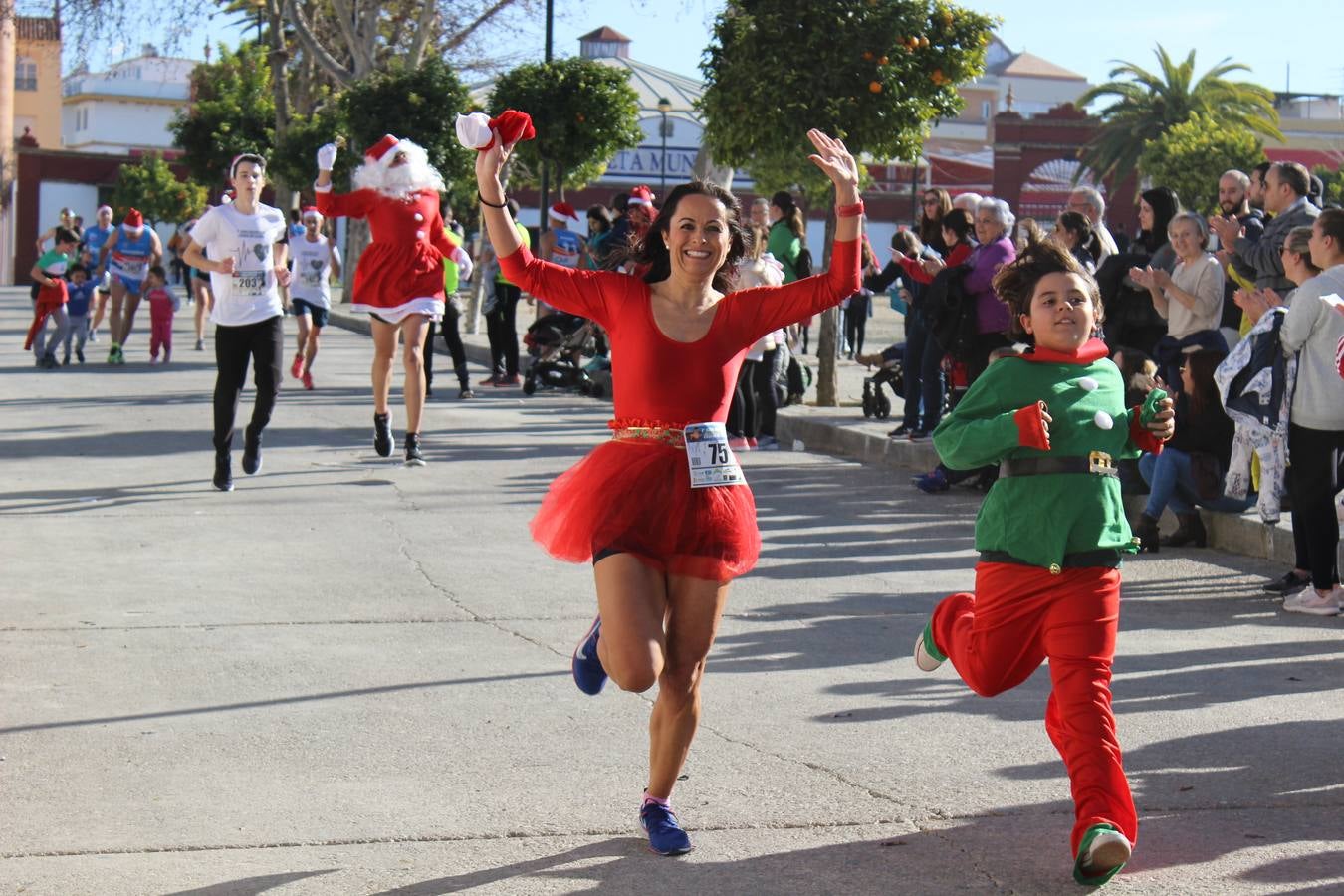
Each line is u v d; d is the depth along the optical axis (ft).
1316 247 24.20
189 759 16.62
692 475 14.01
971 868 13.74
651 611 13.64
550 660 20.97
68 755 16.71
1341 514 25.94
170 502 33.09
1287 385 24.30
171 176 196.54
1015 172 213.05
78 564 26.76
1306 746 17.34
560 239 58.29
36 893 12.96
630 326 14.35
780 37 47.06
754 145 48.42
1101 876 13.23
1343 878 13.52
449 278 53.93
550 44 81.41
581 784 15.93
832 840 14.40
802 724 18.11
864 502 34.86
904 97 47.34
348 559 27.71
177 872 13.48
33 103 255.70
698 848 14.17
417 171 37.96
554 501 14.49
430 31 109.70
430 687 19.54
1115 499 14.30
